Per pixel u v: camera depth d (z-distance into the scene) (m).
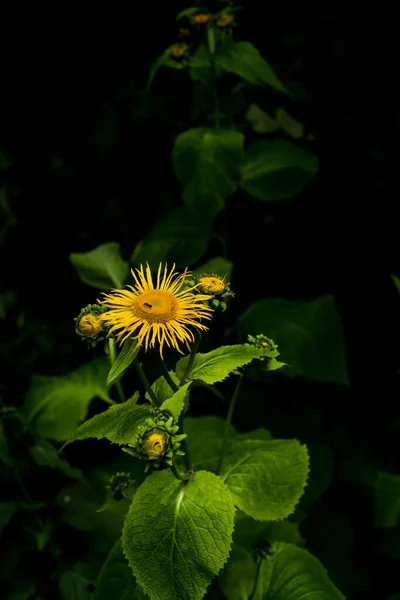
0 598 1.24
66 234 1.37
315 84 1.25
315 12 1.24
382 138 1.25
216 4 1.24
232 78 1.24
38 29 1.29
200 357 0.86
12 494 1.27
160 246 1.16
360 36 1.23
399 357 1.30
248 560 1.03
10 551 1.24
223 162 1.12
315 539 1.24
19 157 1.33
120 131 1.31
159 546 0.83
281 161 1.18
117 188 1.34
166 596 0.82
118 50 1.30
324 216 1.29
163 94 1.28
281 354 1.13
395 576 1.24
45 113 1.32
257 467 0.93
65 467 1.19
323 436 1.24
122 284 1.10
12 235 1.35
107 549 1.23
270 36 1.25
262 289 1.33
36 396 1.14
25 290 1.38
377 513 1.16
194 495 0.83
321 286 1.33
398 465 1.25
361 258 1.30
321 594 0.96
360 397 1.31
